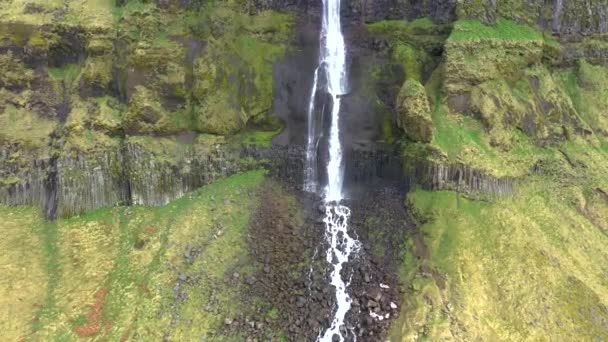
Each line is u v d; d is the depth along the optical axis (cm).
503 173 4497
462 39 4725
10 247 4166
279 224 4475
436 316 3738
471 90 4744
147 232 4312
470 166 4459
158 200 4591
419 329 3675
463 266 4028
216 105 4744
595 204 4553
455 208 4375
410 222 4472
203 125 4688
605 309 3809
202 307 3819
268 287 3984
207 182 4725
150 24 4616
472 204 4406
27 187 4472
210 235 4306
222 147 4769
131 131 4572
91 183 4478
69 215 4425
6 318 3719
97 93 4625
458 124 4691
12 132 4478
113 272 4059
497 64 4784
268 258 4194
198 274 4022
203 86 4681
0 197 4459
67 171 4431
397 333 3712
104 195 4538
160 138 4638
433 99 4819
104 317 3769
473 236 4206
